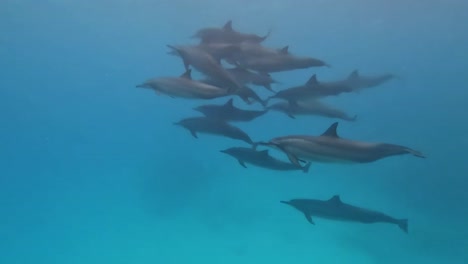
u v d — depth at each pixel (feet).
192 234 62.18
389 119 85.25
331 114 31.27
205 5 99.19
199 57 24.59
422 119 80.84
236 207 69.36
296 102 29.58
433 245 55.62
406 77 92.94
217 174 80.94
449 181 65.82
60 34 118.11
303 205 28.48
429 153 71.92
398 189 68.44
